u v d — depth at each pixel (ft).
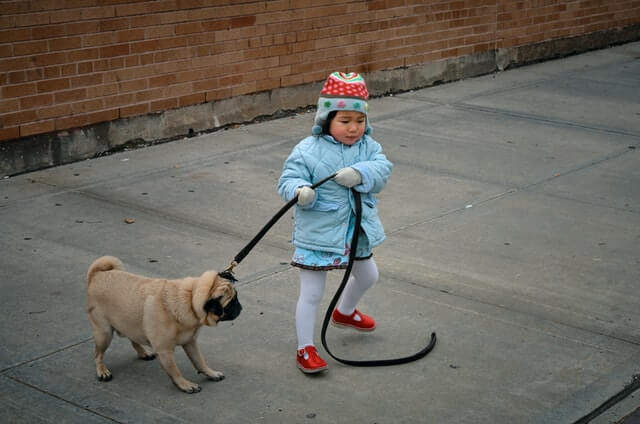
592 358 15.81
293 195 14.21
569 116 34.32
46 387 14.29
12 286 18.06
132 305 13.73
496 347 16.16
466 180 26.25
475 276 19.34
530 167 27.73
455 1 39.17
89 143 27.22
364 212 14.84
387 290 18.52
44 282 18.30
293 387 14.57
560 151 29.60
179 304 13.44
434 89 38.75
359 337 16.51
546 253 20.75
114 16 26.94
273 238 21.36
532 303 18.07
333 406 13.99
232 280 13.98
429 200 24.40
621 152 29.60
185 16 28.89
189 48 29.30
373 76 36.40
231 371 15.02
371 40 35.81
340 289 14.76
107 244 20.51
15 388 14.23
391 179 26.12
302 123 32.35
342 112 14.56
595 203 24.44
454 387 14.69
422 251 20.68
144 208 23.06
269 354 15.69
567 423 13.65
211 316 13.41
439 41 39.01
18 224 21.58
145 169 26.32
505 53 42.86
